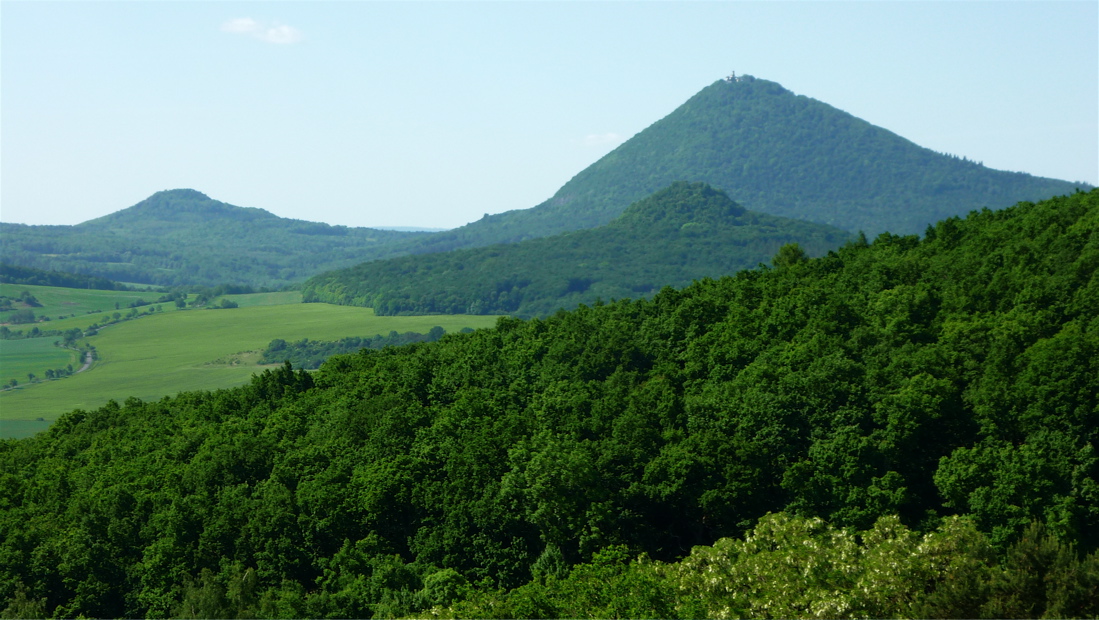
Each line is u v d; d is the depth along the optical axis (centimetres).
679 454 7662
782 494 7638
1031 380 7612
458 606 6059
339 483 8244
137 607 7744
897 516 5934
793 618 5106
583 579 6147
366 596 7050
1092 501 6688
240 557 7775
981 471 6925
